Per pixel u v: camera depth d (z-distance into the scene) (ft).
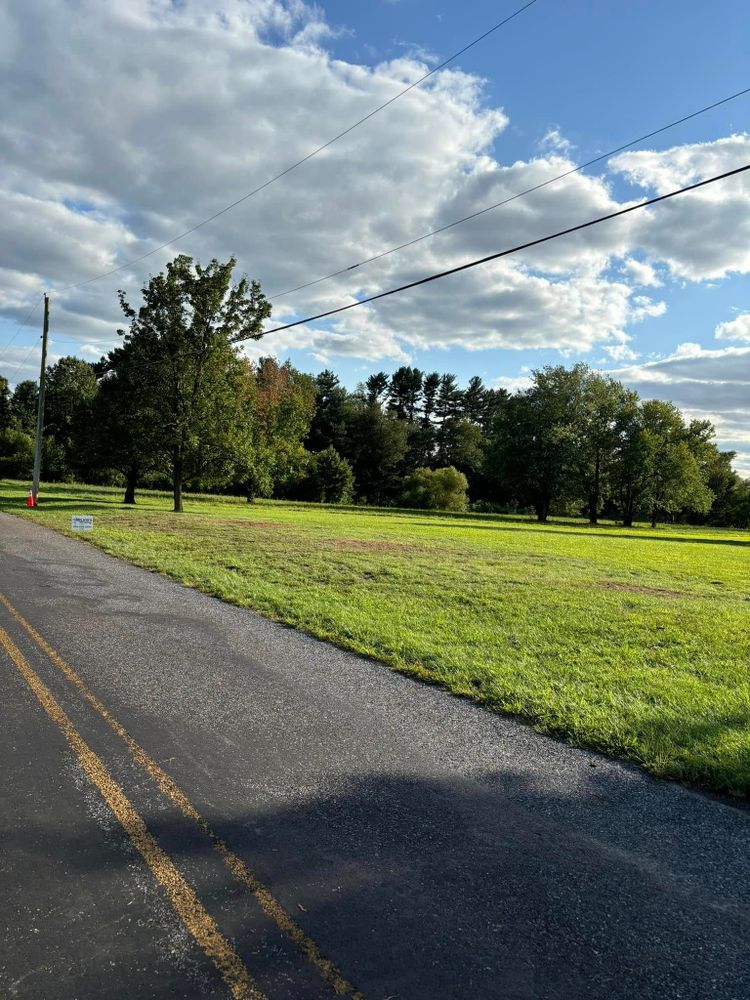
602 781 13.87
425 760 14.46
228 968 7.77
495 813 12.17
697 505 230.89
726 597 43.27
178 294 100.48
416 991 7.58
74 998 7.18
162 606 29.50
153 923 8.50
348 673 20.83
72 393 230.48
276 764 13.76
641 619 31.73
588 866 10.53
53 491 154.30
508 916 9.11
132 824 10.96
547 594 38.81
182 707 16.84
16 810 11.21
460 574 46.37
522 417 212.64
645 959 8.40
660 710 18.07
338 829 11.21
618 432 218.79
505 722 17.19
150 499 149.59
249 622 27.32
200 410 102.89
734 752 15.12
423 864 10.28
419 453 313.73
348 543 67.31
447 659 22.52
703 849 11.27
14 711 15.81
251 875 9.68
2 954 7.80
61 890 9.09
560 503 229.86
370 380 363.76
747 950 8.69
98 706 16.49
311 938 8.39
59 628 24.17
